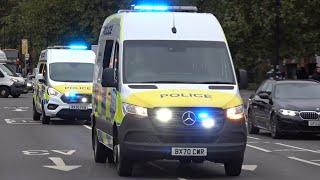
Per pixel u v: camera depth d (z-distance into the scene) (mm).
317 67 60844
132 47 21797
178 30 22312
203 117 19625
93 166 23906
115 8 90438
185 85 20766
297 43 61906
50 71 44781
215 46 22141
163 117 19516
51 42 97250
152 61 21547
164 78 21188
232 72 21625
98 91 25312
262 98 37812
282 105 35438
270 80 39438
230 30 60188
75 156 27047
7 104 70750
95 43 90875
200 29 22469
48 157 26625
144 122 19578
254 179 20906
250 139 35719
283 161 25812
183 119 19531
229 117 19828
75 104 43750
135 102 19859
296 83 37719
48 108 43781
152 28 22297
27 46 129750
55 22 95812
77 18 93750
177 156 19531
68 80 44500
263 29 60625
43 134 37062
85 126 43188
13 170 22797
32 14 99938
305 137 36781
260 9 59062
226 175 21500
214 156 19734
